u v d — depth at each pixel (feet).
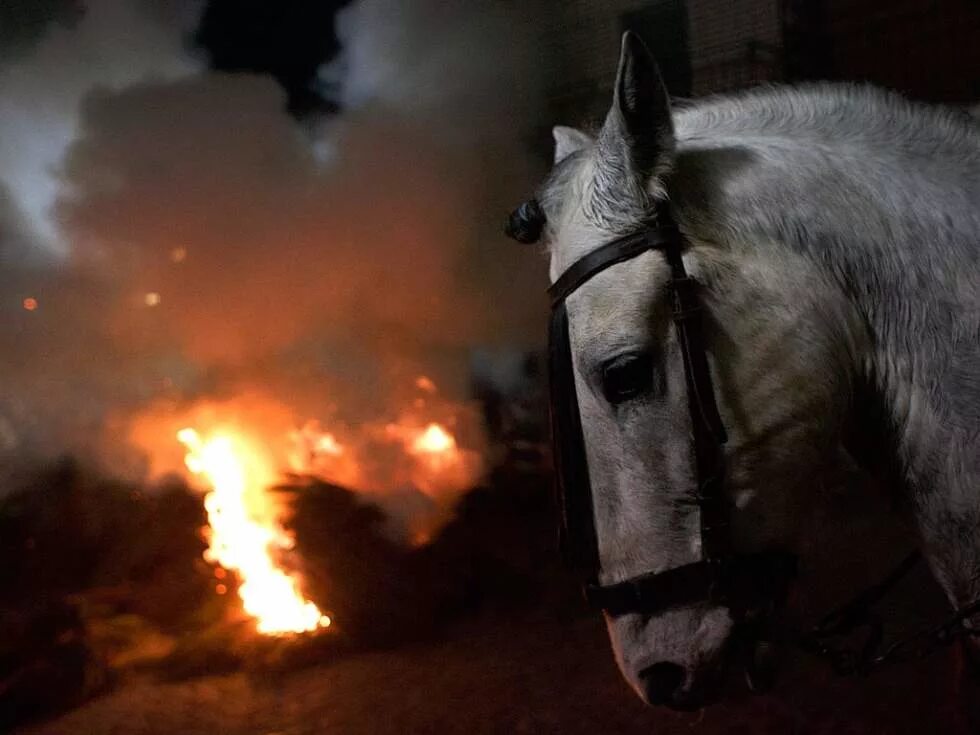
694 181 5.29
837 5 31.55
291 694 15.76
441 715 14.43
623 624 5.25
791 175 5.32
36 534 20.33
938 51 29.81
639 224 5.05
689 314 4.90
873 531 17.66
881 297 5.24
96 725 14.89
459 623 18.80
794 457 5.07
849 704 13.05
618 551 5.21
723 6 33.27
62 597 18.11
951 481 5.16
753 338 5.01
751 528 5.08
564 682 15.24
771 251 5.15
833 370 5.11
